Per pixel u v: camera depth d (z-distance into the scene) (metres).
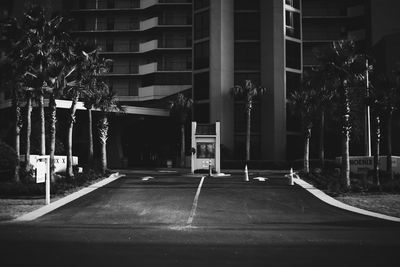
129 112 56.53
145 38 72.25
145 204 19.66
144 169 52.44
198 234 12.07
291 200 20.84
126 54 71.12
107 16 72.94
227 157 53.47
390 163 30.28
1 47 47.84
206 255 8.76
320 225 14.30
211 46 56.88
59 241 10.68
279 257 8.53
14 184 23.05
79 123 60.44
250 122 56.56
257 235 11.86
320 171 35.31
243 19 58.03
